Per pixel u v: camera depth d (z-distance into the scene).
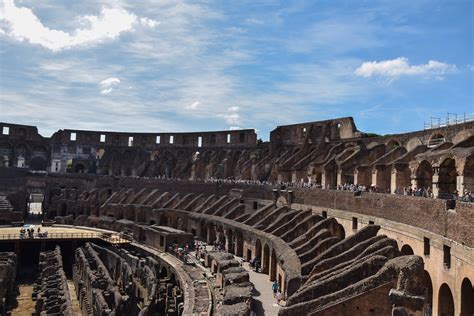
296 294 32.00
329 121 88.75
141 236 82.25
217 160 112.75
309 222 55.22
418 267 27.31
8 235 80.19
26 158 124.75
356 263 33.81
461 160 40.09
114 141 129.75
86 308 49.34
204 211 83.69
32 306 55.62
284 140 99.69
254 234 61.00
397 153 60.94
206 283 52.00
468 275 27.69
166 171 119.56
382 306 29.17
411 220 38.59
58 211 110.00
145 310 45.19
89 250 72.38
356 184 63.38
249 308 35.75
